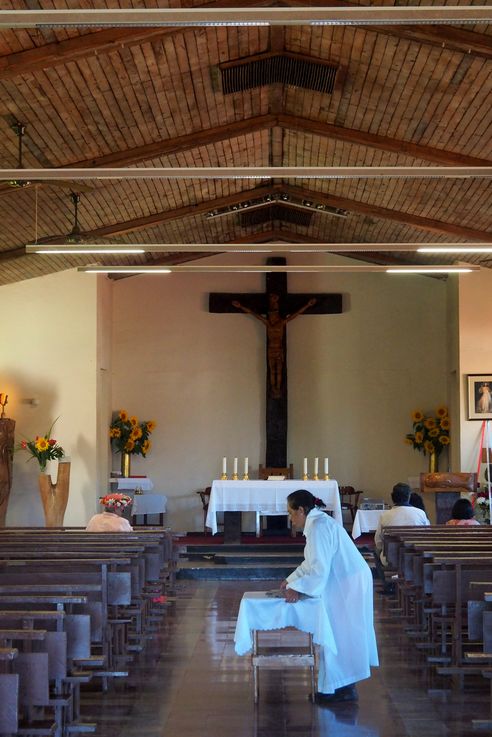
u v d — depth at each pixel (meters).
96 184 12.17
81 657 5.38
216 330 17.41
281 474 16.70
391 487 17.06
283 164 13.66
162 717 5.85
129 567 7.21
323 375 17.33
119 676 6.84
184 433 17.27
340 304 17.28
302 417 17.30
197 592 11.52
